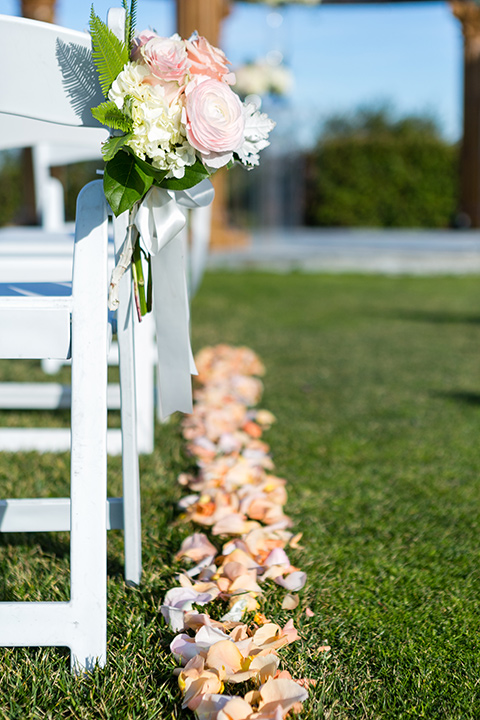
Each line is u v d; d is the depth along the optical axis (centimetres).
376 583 151
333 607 141
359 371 352
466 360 378
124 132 108
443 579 153
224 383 298
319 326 481
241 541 152
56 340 111
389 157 1344
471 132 1229
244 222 1198
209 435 232
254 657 108
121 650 121
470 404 292
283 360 376
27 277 195
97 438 111
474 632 133
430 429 258
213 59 110
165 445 236
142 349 221
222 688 105
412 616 138
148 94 106
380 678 119
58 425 259
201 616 121
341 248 923
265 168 1192
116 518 145
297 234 1215
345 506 191
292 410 280
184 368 130
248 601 130
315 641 128
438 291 677
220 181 915
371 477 212
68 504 147
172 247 124
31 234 268
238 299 605
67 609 112
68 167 857
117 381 315
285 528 174
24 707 108
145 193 114
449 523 181
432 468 219
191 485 196
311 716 106
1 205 1009
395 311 552
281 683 102
